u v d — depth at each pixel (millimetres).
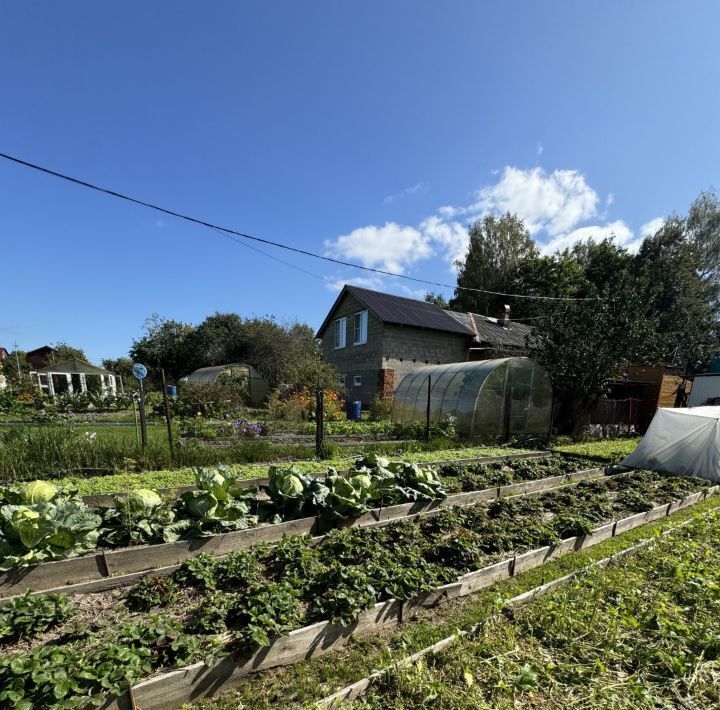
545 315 14117
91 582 3105
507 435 11562
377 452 8531
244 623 2645
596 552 4199
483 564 3646
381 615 2820
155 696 2037
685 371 21109
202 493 4000
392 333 17578
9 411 15398
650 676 2293
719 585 3021
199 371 26375
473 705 2010
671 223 26516
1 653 2361
